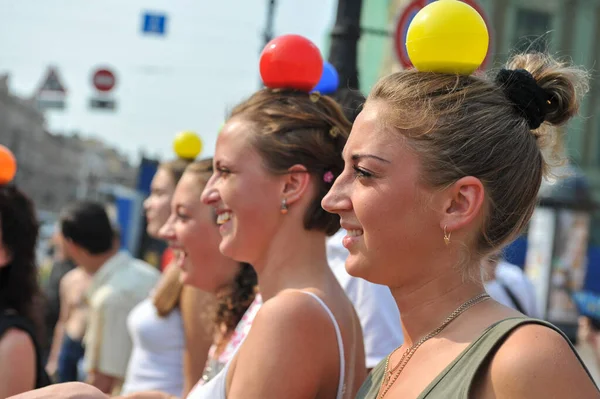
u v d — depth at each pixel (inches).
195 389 94.9
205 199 87.4
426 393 55.7
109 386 184.7
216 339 107.4
